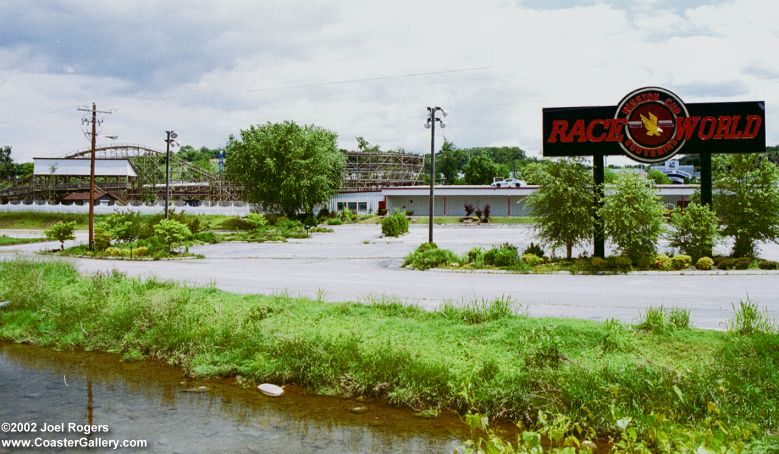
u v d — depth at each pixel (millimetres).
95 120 37375
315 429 7801
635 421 7191
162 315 12828
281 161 67562
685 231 23391
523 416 7953
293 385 9805
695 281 18906
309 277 21312
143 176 106875
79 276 18984
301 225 55969
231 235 49781
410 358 9438
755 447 6387
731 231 23219
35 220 72062
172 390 9609
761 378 7887
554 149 24875
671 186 62062
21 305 15453
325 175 70625
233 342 11227
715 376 7883
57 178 101375
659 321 10242
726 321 11727
